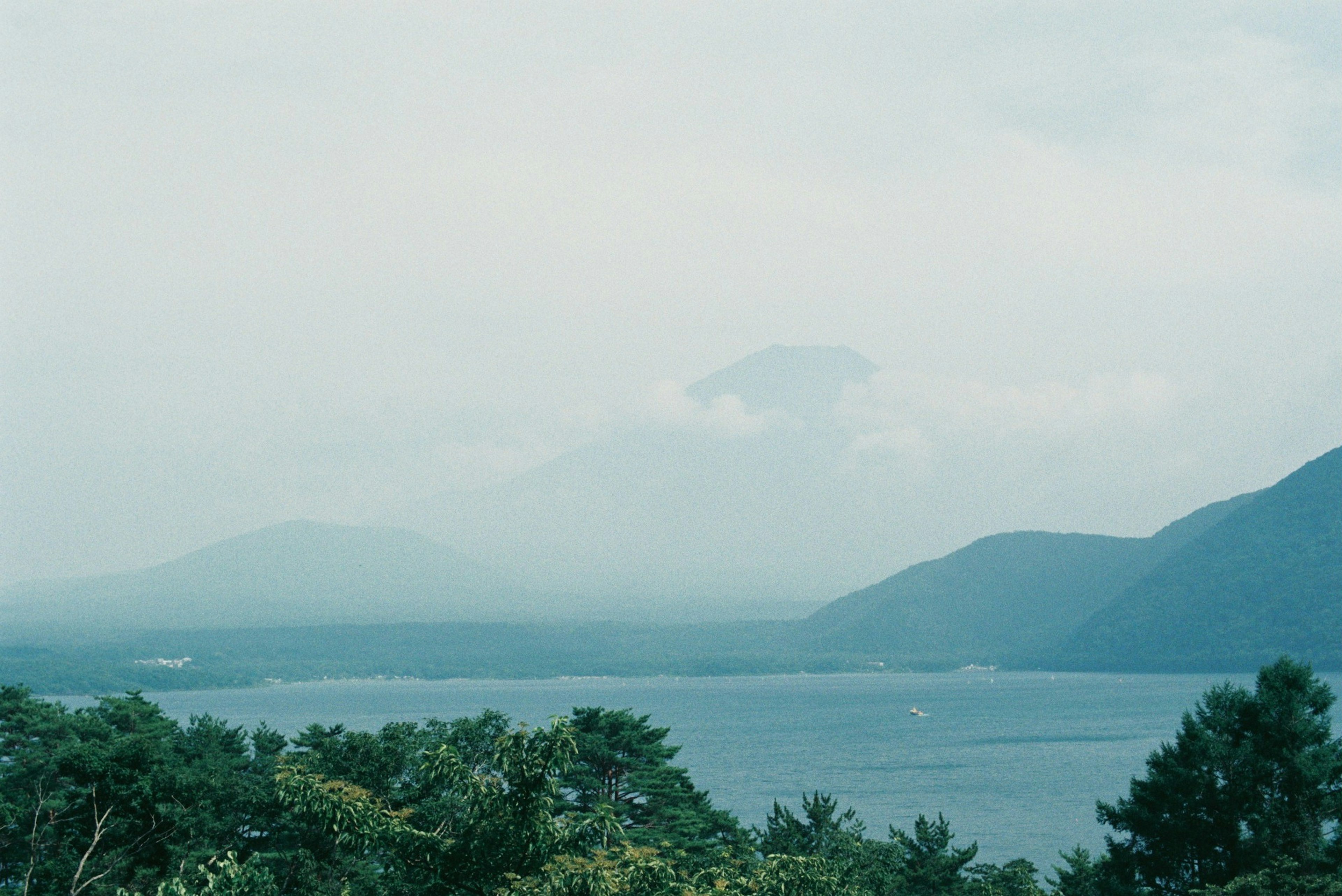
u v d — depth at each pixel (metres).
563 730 24.61
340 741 49.06
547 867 22.83
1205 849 47.69
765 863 24.70
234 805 49.09
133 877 47.03
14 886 50.84
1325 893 40.03
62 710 65.88
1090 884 57.88
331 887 46.34
